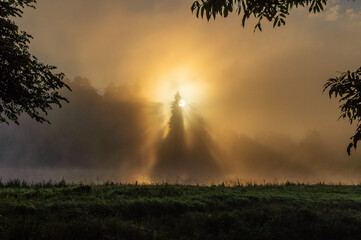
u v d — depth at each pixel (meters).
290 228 9.66
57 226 8.60
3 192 13.38
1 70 9.49
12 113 10.83
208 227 9.55
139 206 11.03
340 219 10.20
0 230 8.20
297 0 6.69
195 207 11.56
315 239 8.95
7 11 10.05
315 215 10.41
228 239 8.78
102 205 10.91
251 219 10.12
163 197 13.26
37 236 8.01
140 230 8.73
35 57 10.46
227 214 10.23
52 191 14.21
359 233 9.24
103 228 8.59
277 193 15.53
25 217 9.48
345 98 5.59
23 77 10.03
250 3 6.16
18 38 10.23
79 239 8.09
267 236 9.04
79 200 12.21
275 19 6.45
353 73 5.59
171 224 9.75
